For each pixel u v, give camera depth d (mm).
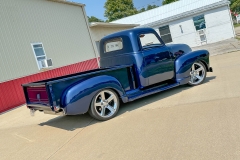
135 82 5070
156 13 23906
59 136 4047
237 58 8844
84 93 4035
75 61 12734
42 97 4094
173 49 5652
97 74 4395
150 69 5086
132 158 2734
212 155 2471
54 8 11773
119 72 4762
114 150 3041
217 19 19219
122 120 4223
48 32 11039
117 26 18484
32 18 10188
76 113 4023
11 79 8125
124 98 4625
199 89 5379
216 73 6898
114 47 5496
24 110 7250
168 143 2930
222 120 3303
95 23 14648
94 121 4531
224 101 4094
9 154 3684
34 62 9805
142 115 4281
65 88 3998
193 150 2645
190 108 4117
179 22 20156
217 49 13797
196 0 22703
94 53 14688
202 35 19828
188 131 3164
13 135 4723
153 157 2658
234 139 2711
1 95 7598
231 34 19219
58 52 11539
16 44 9062
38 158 3295
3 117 6828
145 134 3354
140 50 5047
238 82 5152
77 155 3125
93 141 3488
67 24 12594
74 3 13156
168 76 5445
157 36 5469
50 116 5816
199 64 5859
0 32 8477
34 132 4629
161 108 4488
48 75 9969
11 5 9172
